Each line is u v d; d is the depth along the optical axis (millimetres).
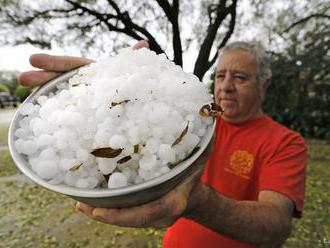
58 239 3443
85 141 642
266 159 1306
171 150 595
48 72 866
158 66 777
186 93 702
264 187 1205
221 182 1432
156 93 670
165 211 600
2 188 5027
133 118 635
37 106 752
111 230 3541
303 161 1270
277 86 7996
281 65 7828
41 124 671
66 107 685
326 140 7707
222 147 1469
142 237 3369
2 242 3445
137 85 659
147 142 614
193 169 631
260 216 921
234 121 1503
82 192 533
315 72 7562
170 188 605
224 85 1527
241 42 1656
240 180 1385
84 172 619
